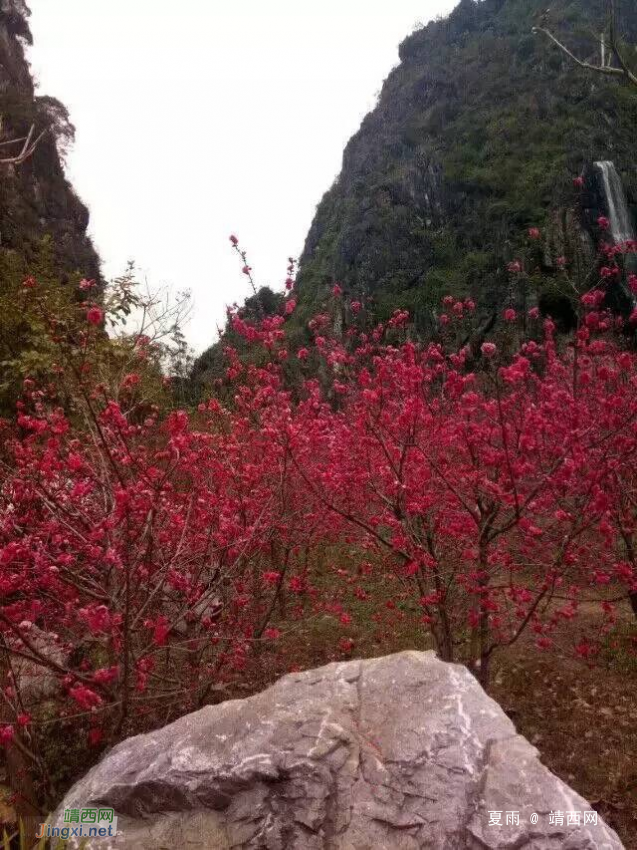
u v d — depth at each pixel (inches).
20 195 1180.5
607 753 178.7
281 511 195.6
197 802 94.1
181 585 163.5
